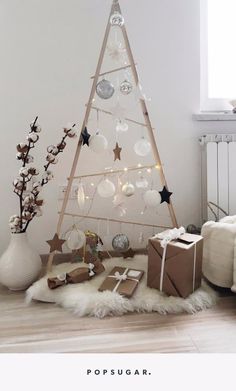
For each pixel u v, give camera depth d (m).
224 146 1.72
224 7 1.88
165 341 1.00
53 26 1.61
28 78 1.60
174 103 1.76
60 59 1.63
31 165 1.65
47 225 1.70
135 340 1.01
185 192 1.81
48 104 1.64
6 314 1.18
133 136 1.73
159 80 1.73
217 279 1.34
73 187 1.69
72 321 1.13
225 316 1.16
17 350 0.96
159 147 1.76
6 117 1.60
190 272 1.23
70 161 1.68
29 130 1.63
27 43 1.59
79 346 0.98
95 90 1.37
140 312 1.19
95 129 1.69
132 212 1.77
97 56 1.66
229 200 1.75
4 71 1.58
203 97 1.88
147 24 1.69
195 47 1.75
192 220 1.83
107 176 1.72
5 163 1.62
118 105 1.39
